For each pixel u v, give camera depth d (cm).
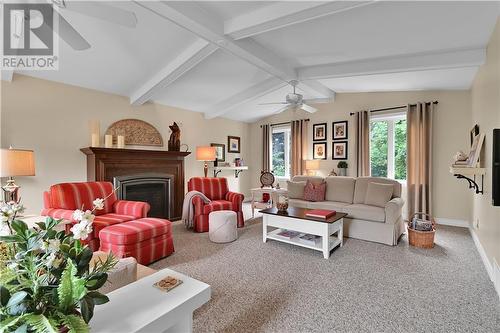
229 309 197
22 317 71
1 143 315
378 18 240
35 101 341
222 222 356
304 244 318
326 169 586
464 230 411
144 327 95
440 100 455
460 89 435
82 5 164
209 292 124
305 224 317
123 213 335
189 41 303
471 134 382
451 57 309
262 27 243
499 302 205
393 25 252
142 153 434
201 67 381
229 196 464
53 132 357
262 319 185
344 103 559
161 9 213
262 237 381
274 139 703
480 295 216
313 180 475
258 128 719
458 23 243
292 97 397
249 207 632
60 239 89
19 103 328
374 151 535
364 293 220
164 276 133
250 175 733
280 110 627
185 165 549
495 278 230
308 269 268
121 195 409
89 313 78
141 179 437
